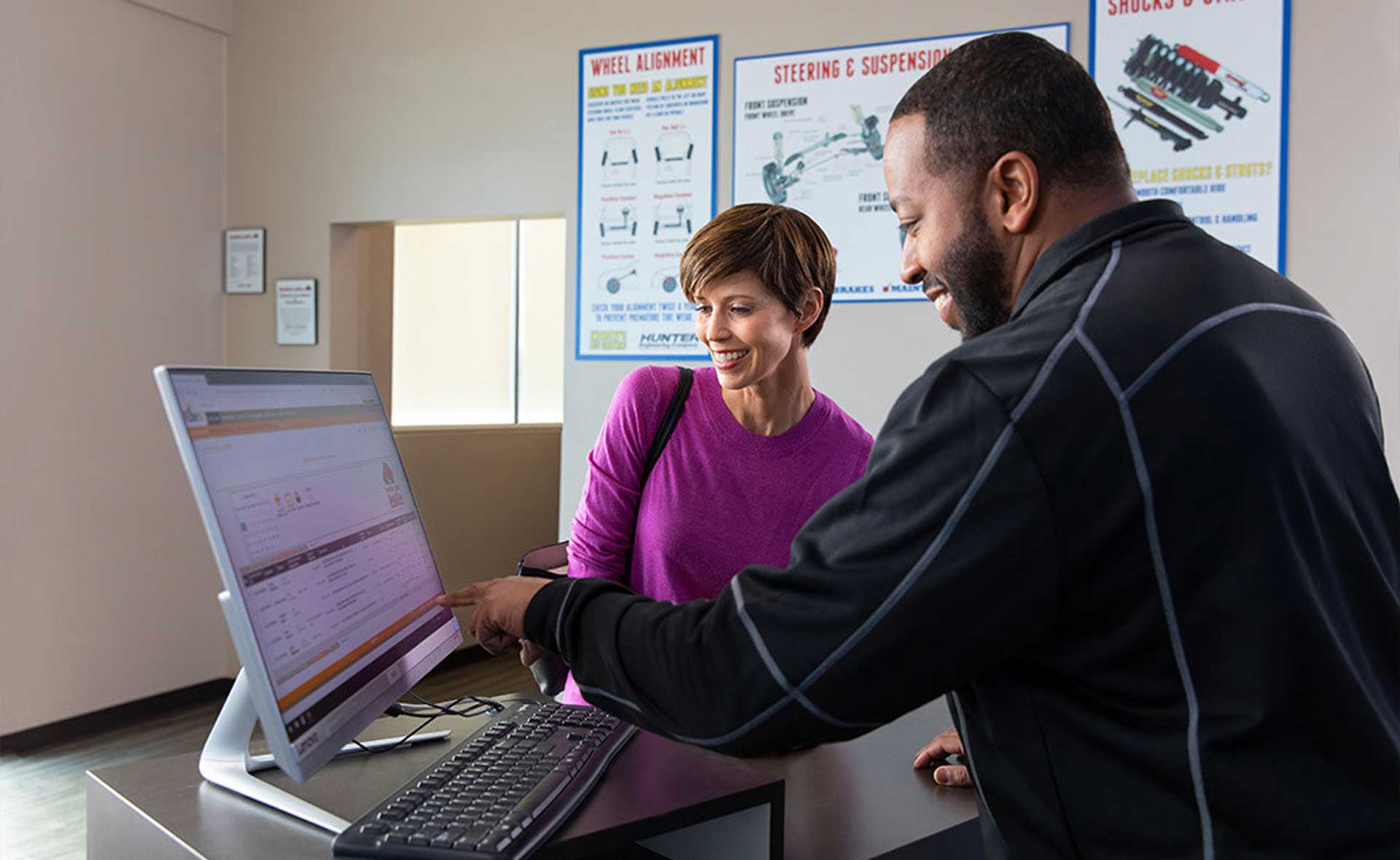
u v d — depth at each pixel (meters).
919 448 0.82
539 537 5.58
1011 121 0.89
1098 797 0.81
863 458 1.71
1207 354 0.79
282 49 4.52
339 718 1.00
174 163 4.45
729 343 1.57
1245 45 2.98
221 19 4.57
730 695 0.86
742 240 1.54
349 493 1.17
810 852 1.10
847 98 3.49
